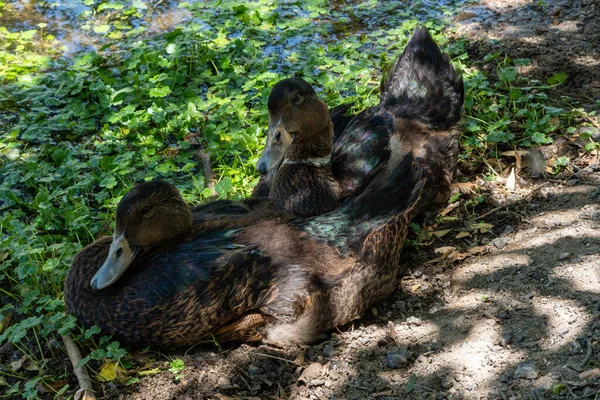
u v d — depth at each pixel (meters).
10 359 1.31
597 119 1.61
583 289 1.30
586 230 1.40
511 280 1.35
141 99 1.74
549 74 1.75
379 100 1.68
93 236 1.46
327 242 1.33
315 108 1.41
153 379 1.26
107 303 1.28
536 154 1.56
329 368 1.26
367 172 1.43
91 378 1.27
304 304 1.29
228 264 1.28
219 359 1.28
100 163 1.60
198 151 1.65
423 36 1.57
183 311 1.26
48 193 1.52
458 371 1.23
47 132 1.69
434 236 1.46
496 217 1.48
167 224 1.30
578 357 1.21
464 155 1.58
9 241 1.43
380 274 1.34
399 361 1.25
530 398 1.17
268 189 1.48
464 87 1.66
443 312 1.33
